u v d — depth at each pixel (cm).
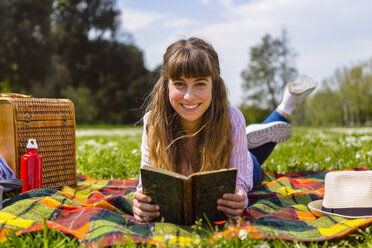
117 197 258
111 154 470
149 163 259
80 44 4197
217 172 201
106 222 201
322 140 649
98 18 4162
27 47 2998
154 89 259
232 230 187
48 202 242
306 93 389
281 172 403
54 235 190
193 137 258
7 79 2983
